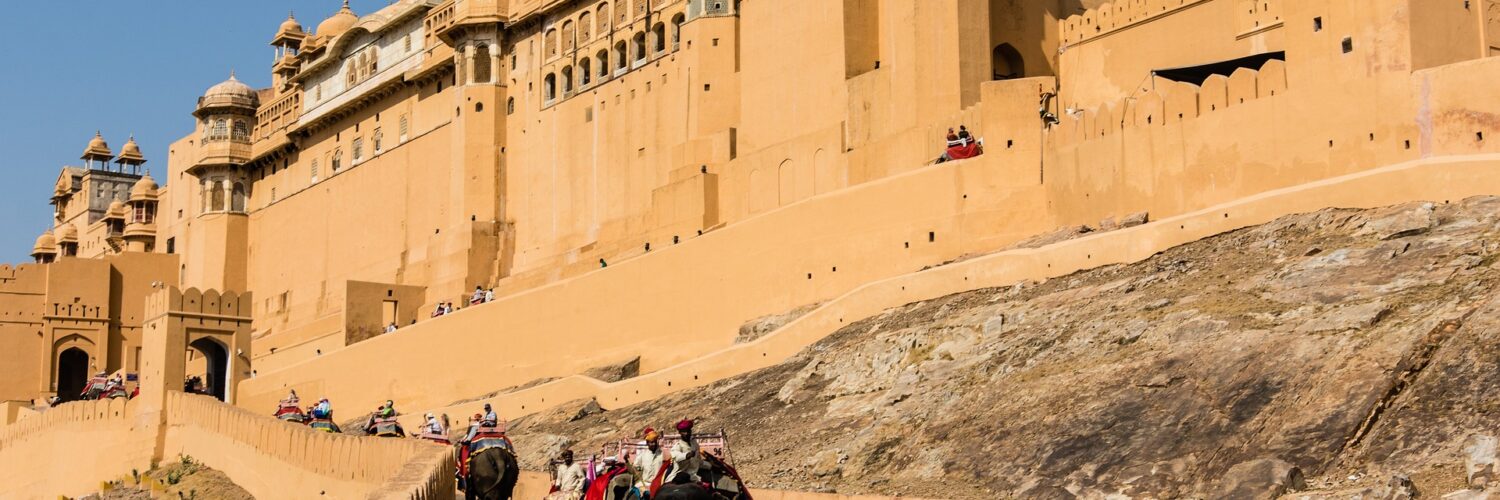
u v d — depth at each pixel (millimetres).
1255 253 37469
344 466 36156
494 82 69312
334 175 79438
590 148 64562
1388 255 34500
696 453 22750
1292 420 29719
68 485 51375
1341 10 39125
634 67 63000
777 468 37031
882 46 53875
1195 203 41594
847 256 48250
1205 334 34062
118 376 61531
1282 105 39938
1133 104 43375
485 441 29109
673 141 60531
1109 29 50438
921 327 41281
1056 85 48031
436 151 71500
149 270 79438
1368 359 30234
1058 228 44938
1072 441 32219
